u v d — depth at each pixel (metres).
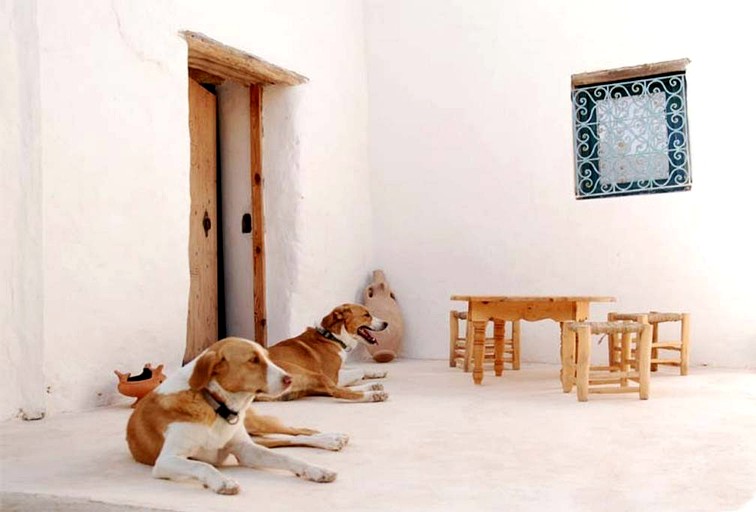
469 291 6.97
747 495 2.24
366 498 2.26
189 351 6.01
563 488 2.35
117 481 2.52
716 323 6.02
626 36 6.41
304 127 6.50
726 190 6.03
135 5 4.77
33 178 4.11
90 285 4.40
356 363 6.69
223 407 2.61
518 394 4.51
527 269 6.74
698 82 6.14
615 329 4.16
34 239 4.09
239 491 2.33
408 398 4.41
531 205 6.74
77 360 4.29
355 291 7.22
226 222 6.67
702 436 3.15
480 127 6.96
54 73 4.21
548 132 6.69
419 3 7.24
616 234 6.39
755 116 5.94
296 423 3.60
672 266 6.19
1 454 3.02
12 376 4.03
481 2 6.96
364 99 7.45
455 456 2.85
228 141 6.67
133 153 4.75
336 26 7.08
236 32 5.68
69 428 3.67
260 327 6.43
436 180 7.15
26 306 4.09
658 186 6.39
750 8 5.97
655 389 4.59
